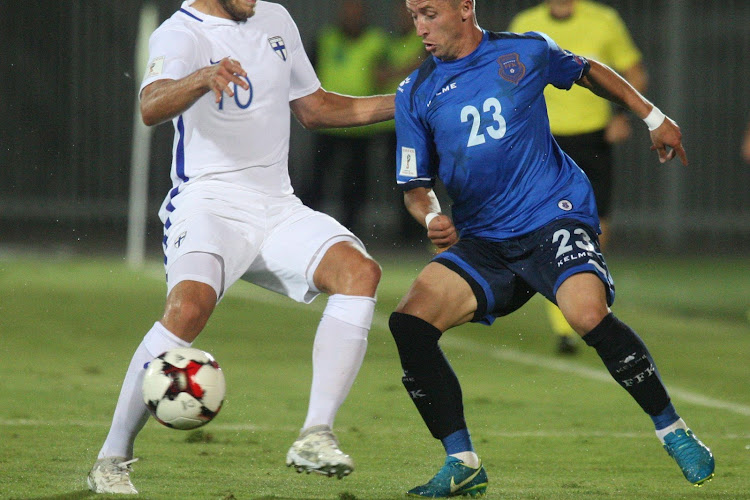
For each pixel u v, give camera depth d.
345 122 18.78
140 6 72.81
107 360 29.52
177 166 17.25
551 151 17.28
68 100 72.88
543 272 16.41
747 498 15.91
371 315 15.94
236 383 26.61
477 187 16.86
